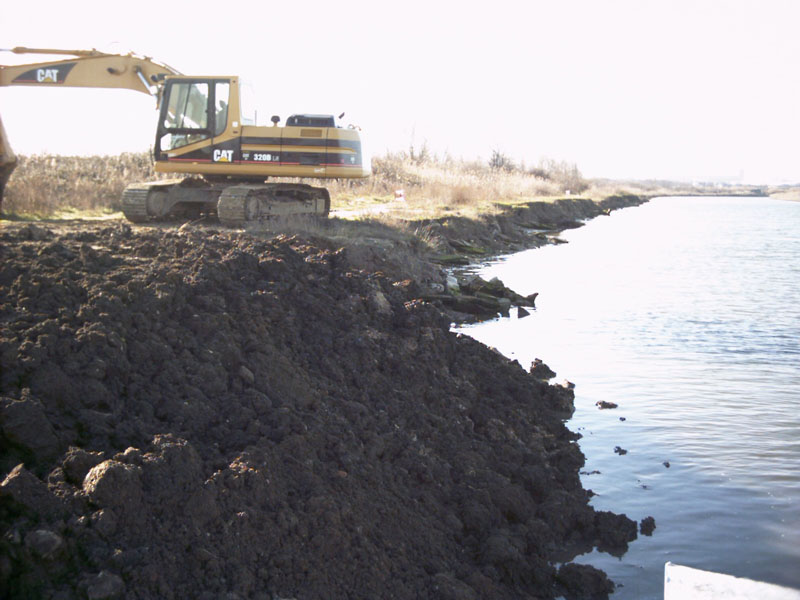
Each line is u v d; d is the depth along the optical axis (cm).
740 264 2677
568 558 662
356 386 821
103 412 598
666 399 1088
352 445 675
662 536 694
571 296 1958
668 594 568
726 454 881
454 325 1577
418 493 671
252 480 557
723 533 699
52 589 445
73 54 1938
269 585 500
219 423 646
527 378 1072
